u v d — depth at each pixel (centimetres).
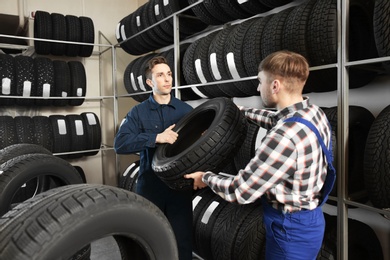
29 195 331
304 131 120
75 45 418
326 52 176
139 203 89
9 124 365
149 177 211
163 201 209
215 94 295
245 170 127
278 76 132
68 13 454
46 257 69
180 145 212
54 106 443
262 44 212
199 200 258
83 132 407
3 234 72
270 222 137
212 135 163
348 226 190
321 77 196
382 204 158
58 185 205
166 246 96
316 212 134
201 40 284
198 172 163
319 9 178
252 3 237
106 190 87
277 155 119
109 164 490
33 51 423
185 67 295
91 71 473
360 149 194
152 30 351
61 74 397
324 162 130
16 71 368
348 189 184
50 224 72
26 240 69
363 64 170
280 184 131
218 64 253
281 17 205
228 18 273
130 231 86
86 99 469
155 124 216
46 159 187
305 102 131
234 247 202
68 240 73
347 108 170
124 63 499
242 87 252
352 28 192
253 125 234
